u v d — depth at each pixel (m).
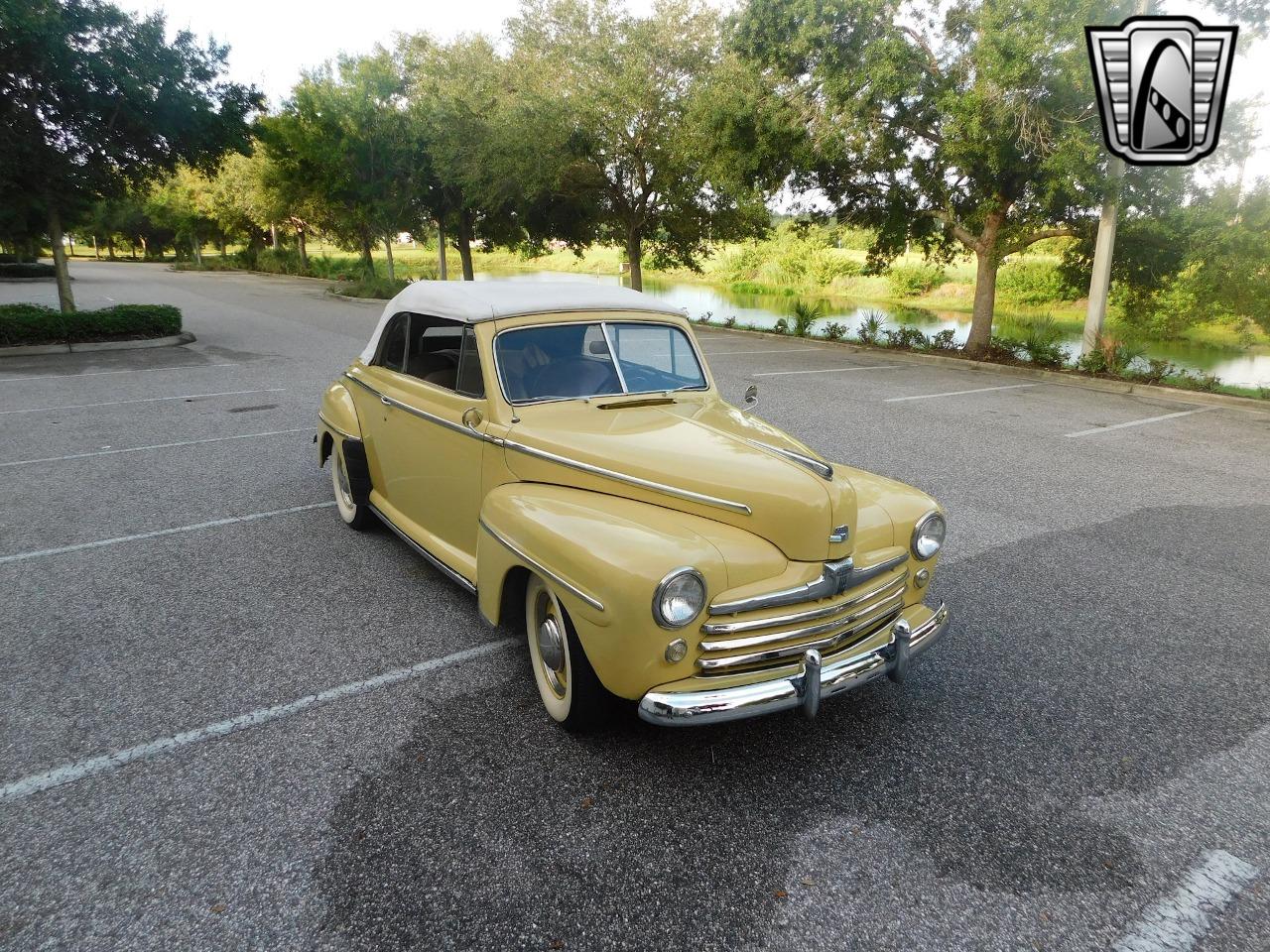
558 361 3.97
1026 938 2.33
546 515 3.12
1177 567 5.27
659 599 2.63
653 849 2.65
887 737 3.33
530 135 22.19
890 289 45.12
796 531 2.90
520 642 4.05
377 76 32.31
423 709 3.44
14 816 2.73
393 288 31.66
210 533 5.56
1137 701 3.65
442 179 30.03
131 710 3.39
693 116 17.97
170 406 10.11
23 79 14.04
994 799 2.95
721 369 14.55
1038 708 3.58
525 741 3.23
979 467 7.77
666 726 2.72
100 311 16.45
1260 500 6.81
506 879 2.50
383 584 4.71
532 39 25.98
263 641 4.02
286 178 37.06
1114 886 2.54
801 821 2.80
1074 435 9.37
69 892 2.41
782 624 2.86
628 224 25.52
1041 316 31.88
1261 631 4.38
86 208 16.06
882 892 2.49
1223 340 23.27
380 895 2.42
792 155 15.86
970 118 13.27
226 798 2.85
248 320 22.06
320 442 5.98
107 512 5.97
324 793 2.89
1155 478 7.48
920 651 3.25
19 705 3.41
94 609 4.35
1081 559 5.39
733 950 2.26
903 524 3.32
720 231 24.64
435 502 4.33
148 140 15.51
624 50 20.97
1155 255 14.81
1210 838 2.77
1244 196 13.41
